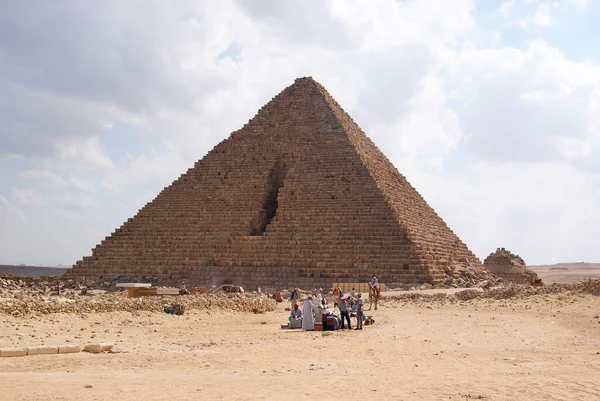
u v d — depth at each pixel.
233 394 22.14
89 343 36.00
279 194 123.06
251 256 113.75
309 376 26.22
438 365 29.91
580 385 23.97
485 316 57.81
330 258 109.00
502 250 149.50
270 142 135.62
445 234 134.38
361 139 143.50
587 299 61.59
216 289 90.31
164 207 130.25
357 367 29.36
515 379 25.28
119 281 115.06
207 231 123.56
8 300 45.66
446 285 101.31
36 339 36.34
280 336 43.59
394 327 49.44
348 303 52.94
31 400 20.80
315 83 146.88
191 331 45.62
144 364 29.81
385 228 110.88
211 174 133.62
